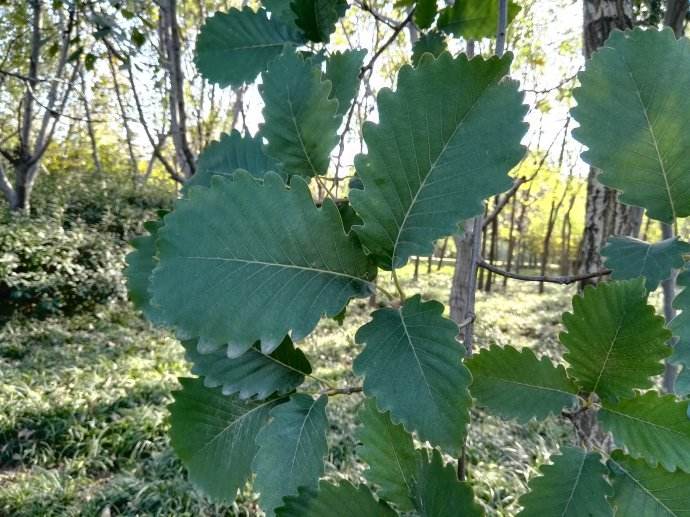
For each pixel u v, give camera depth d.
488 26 0.54
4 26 3.52
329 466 2.27
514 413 0.34
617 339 0.31
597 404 0.33
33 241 4.49
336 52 0.40
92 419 2.84
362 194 0.28
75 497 2.25
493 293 7.88
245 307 0.27
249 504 2.13
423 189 0.28
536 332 5.19
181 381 0.40
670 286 0.54
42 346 3.89
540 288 8.34
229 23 0.47
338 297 0.28
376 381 0.27
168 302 0.27
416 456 0.34
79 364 3.52
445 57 0.27
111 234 5.45
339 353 3.89
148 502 2.15
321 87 0.34
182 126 1.32
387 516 0.33
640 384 0.31
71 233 4.94
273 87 0.35
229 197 0.28
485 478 2.31
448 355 0.26
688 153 0.30
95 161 6.62
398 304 0.29
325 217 0.29
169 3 1.28
